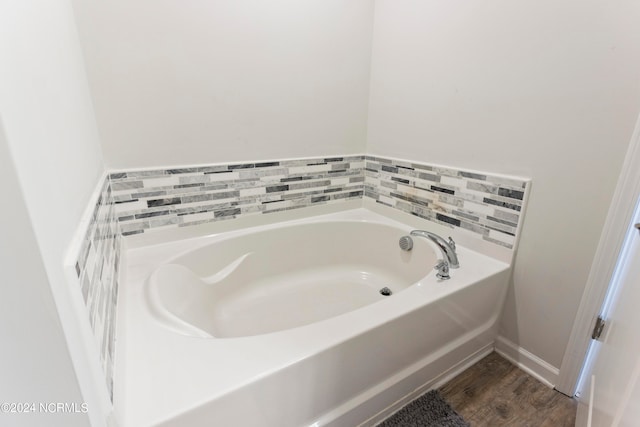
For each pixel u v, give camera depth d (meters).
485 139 1.42
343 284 1.90
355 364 1.01
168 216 1.52
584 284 1.19
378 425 1.16
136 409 0.70
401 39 1.70
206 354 0.86
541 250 1.30
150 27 1.27
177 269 1.38
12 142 0.37
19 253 0.39
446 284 1.27
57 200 0.52
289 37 1.59
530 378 1.41
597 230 1.13
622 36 0.98
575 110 1.12
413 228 1.83
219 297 1.60
